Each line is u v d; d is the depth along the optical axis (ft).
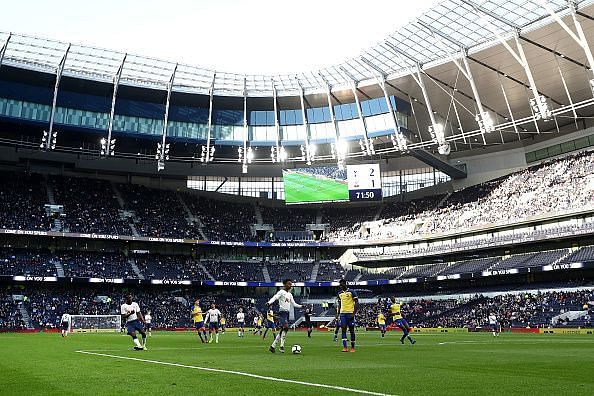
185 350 65.92
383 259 248.73
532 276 202.90
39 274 203.51
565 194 202.80
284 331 60.23
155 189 265.34
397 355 55.77
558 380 32.83
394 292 243.19
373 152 231.91
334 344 83.97
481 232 228.02
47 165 250.57
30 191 231.30
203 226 254.06
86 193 244.42
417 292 235.40
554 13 160.86
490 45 186.39
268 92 236.84
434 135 223.10
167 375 34.96
